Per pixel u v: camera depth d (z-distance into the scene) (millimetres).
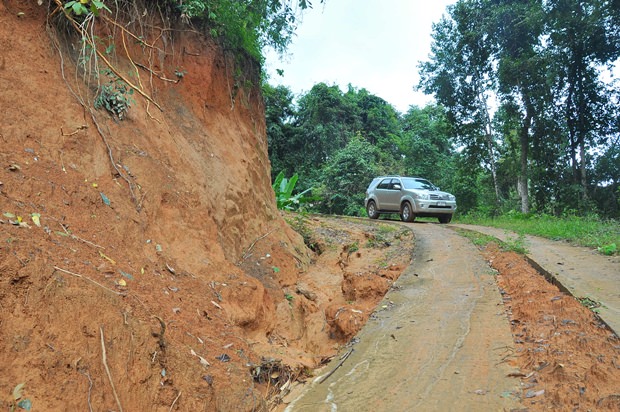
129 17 6281
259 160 9039
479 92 24391
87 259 3646
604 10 18766
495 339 4812
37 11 4992
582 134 21406
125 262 4109
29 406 2426
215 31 7547
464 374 4062
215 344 4039
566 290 6191
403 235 12820
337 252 10328
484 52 22938
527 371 3992
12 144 4086
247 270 6684
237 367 3836
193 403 3215
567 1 19406
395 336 5145
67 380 2654
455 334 5047
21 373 2514
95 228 4137
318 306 7258
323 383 4168
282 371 4477
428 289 6961
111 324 3088
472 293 6602
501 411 3363
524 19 20469
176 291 4426
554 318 5043
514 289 6605
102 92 5348
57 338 2773
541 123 21516
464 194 27344
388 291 7020
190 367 3432
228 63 8461
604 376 3650
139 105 5957
